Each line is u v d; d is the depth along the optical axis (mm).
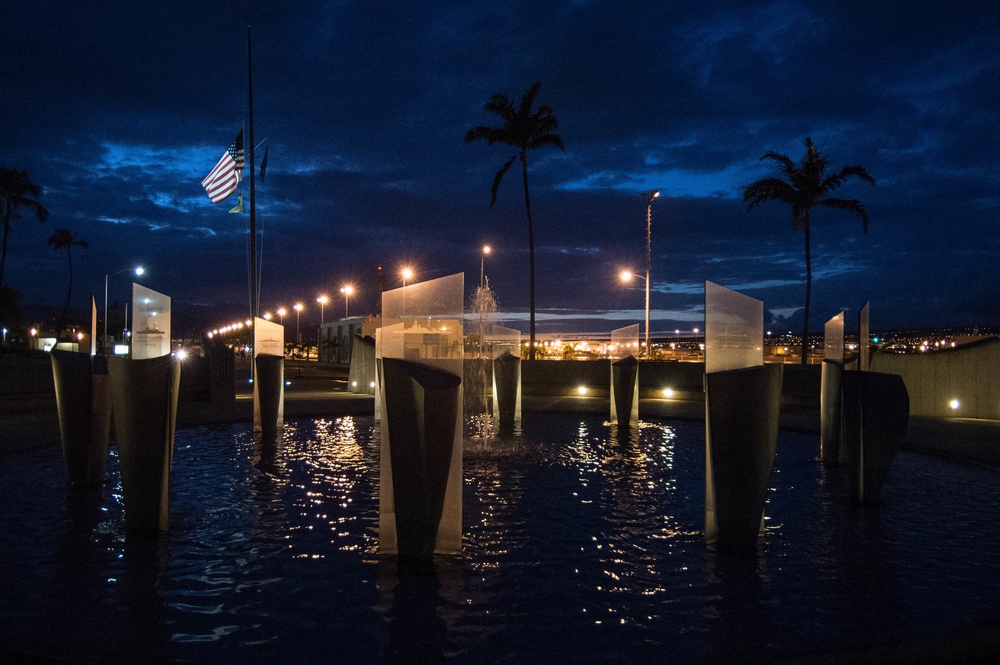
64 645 4406
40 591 5715
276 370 15125
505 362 17734
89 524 7746
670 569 6387
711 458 6945
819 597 5703
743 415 6742
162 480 7238
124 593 5680
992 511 8609
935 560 6688
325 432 15398
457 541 6711
